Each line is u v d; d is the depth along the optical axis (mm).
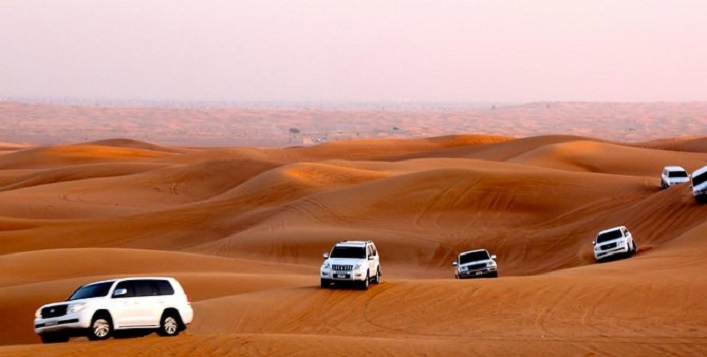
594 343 32312
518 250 82375
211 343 30734
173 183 151500
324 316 42125
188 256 74312
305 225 98500
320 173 132875
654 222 75562
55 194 144000
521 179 104875
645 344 31906
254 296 46844
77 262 68688
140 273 65438
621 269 52844
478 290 45375
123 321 32844
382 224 97188
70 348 29500
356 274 47250
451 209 99375
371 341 32219
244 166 157125
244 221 109312
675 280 46281
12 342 45438
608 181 105938
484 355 30141
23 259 69125
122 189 148500
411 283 48781
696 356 29688
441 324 39625
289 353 29406
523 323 38719
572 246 79250
